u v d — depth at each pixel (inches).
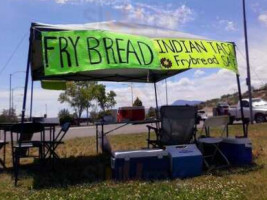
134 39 129.9
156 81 211.5
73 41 120.1
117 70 174.4
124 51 125.7
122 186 111.7
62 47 118.4
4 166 147.8
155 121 148.2
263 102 440.5
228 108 447.5
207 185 110.8
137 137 263.1
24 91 125.3
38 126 135.3
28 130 134.0
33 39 120.6
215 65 142.5
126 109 165.9
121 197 99.3
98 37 123.8
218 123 150.0
